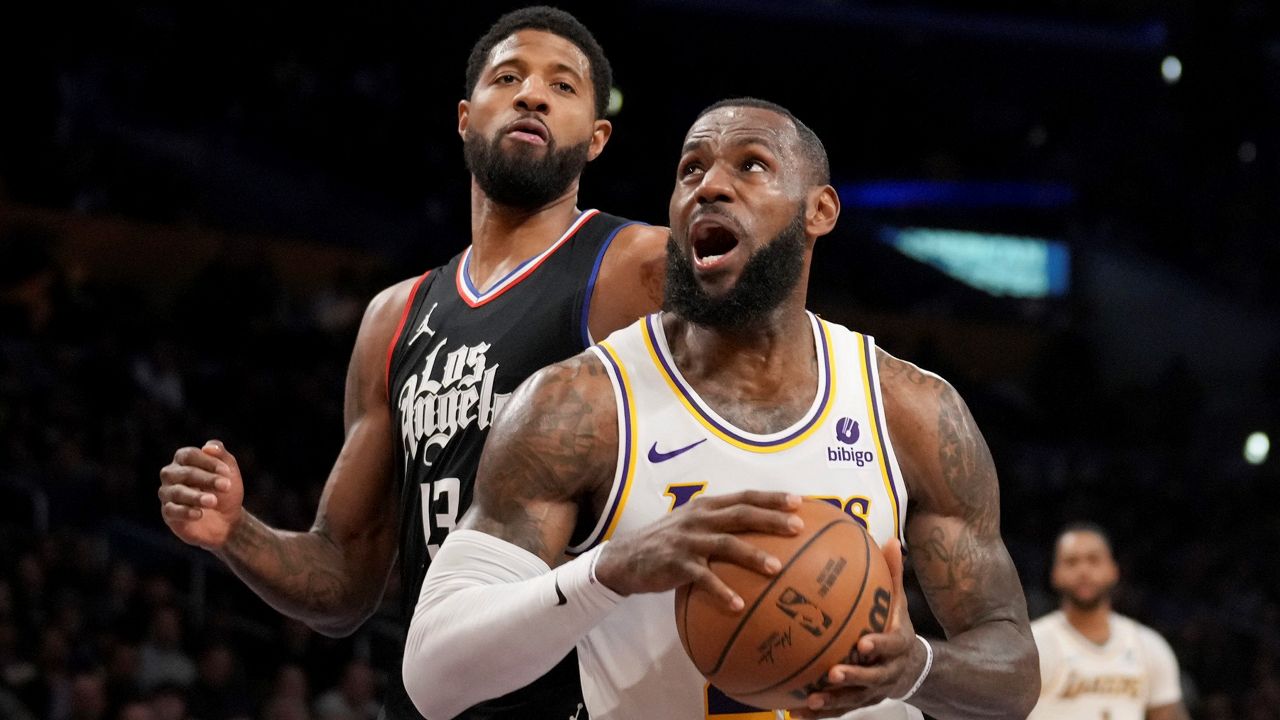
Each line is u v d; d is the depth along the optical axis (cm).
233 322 1360
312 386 1290
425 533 327
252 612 1003
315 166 1891
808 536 229
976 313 2056
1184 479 1814
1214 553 1616
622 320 328
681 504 254
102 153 1606
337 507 354
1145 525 1656
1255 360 2089
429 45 1992
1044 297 2153
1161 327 2120
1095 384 1894
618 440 257
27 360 1166
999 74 2280
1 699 730
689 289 260
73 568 897
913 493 271
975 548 269
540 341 326
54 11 1755
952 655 247
